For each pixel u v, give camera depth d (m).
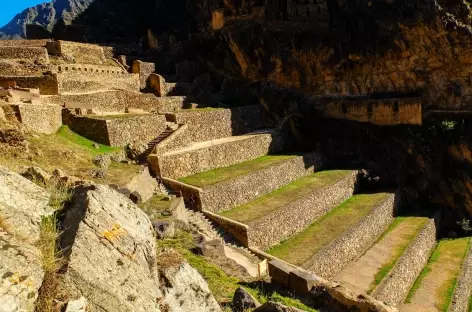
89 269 5.00
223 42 48.00
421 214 35.97
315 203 29.41
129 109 34.12
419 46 38.03
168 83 42.22
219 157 31.52
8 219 5.12
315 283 13.63
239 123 40.19
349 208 31.78
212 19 49.75
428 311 22.06
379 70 40.84
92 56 39.25
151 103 36.19
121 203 6.68
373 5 39.34
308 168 37.09
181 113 33.34
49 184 8.70
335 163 41.41
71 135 25.47
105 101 31.86
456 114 37.72
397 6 37.94
